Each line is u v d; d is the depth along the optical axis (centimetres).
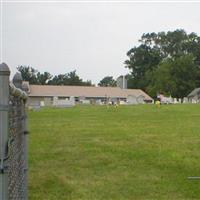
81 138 1784
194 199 821
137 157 1273
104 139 1750
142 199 816
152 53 12500
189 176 1006
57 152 1379
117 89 10581
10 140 362
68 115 3491
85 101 9025
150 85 10981
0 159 326
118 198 822
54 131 2083
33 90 9850
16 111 438
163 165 1145
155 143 1622
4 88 330
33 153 1351
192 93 10062
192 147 1510
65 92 10062
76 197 825
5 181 327
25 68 12400
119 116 3312
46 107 5456
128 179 979
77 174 1036
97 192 865
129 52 12744
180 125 2436
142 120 2867
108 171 1071
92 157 1281
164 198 823
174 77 10494
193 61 11356
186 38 12319
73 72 13038
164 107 4847
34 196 824
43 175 1016
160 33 12475
